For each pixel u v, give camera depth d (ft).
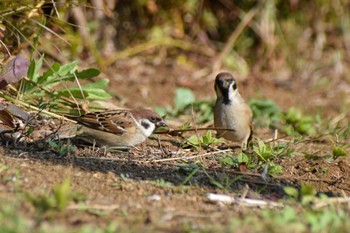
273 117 48.60
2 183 26.66
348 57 67.97
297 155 37.63
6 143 32.91
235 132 39.55
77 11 54.85
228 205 26.89
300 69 65.16
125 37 62.34
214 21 64.13
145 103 51.49
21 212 23.25
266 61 64.64
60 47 51.37
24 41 41.22
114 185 28.30
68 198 24.95
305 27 67.21
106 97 40.01
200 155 35.19
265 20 64.49
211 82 59.52
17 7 38.24
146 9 62.39
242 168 32.65
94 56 56.59
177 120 45.78
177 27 63.10
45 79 38.83
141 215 24.49
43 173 28.71
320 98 58.90
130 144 35.17
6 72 34.50
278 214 25.21
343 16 67.87
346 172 35.06
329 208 27.20
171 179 30.50
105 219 23.70
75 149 33.76
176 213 25.09
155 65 61.26
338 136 43.96
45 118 37.29
